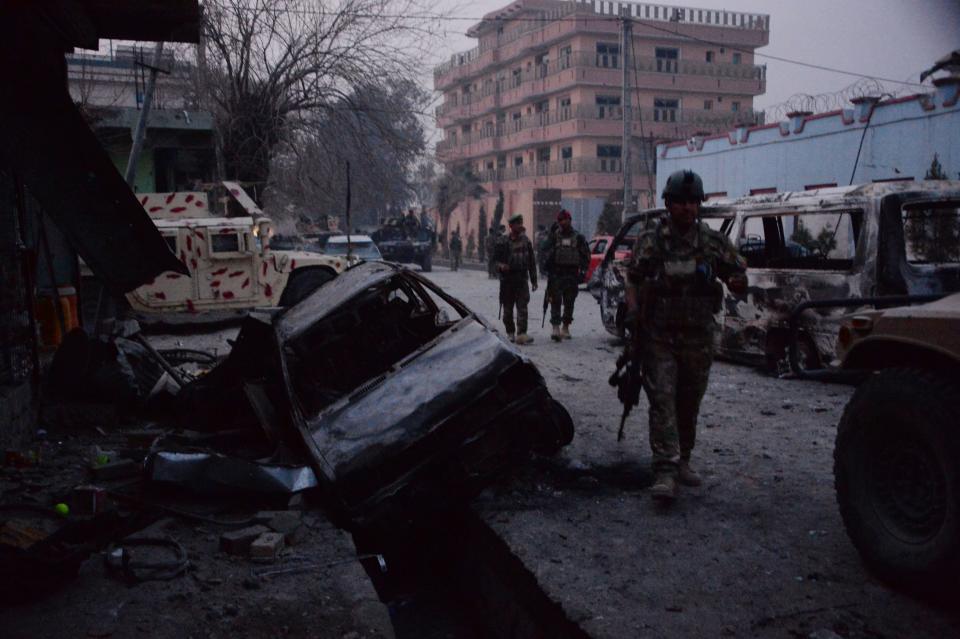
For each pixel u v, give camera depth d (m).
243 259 14.06
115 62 23.09
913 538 3.42
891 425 3.47
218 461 4.91
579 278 12.03
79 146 5.66
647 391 4.76
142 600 3.65
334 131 23.80
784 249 8.98
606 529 4.43
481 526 4.69
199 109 22.86
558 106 53.38
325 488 4.64
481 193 54.25
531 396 5.03
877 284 7.52
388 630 3.43
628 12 50.44
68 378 7.18
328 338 6.27
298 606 3.63
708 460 5.71
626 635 3.22
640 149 51.09
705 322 4.68
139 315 13.58
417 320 6.69
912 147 19.92
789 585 3.64
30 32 5.50
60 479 5.42
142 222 6.21
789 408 7.32
